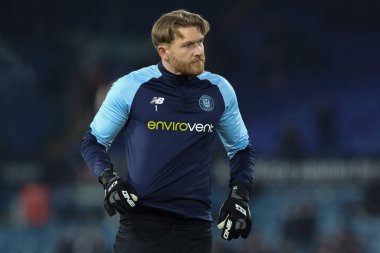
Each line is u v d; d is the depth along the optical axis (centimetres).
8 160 6512
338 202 6234
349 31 8988
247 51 8888
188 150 1258
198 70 1241
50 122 7762
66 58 8325
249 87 8400
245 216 1277
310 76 8375
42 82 8088
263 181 6469
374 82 8350
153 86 1265
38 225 5806
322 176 6419
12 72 8119
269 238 6050
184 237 1265
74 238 5425
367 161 6356
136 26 9150
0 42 8331
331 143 6944
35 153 7375
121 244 1270
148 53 8700
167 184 1249
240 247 5284
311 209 5603
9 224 5919
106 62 8500
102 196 6109
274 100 8231
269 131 7825
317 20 9094
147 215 1257
